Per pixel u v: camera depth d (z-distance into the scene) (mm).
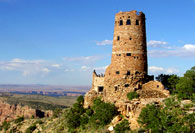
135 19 89188
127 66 86938
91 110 88250
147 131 62375
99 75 107188
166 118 57625
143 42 89812
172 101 64188
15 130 157625
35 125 140375
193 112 58156
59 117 122375
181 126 54625
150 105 66000
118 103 78938
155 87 85375
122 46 88250
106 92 89188
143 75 87750
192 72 77812
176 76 91875
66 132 86938
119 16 90625
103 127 72812
